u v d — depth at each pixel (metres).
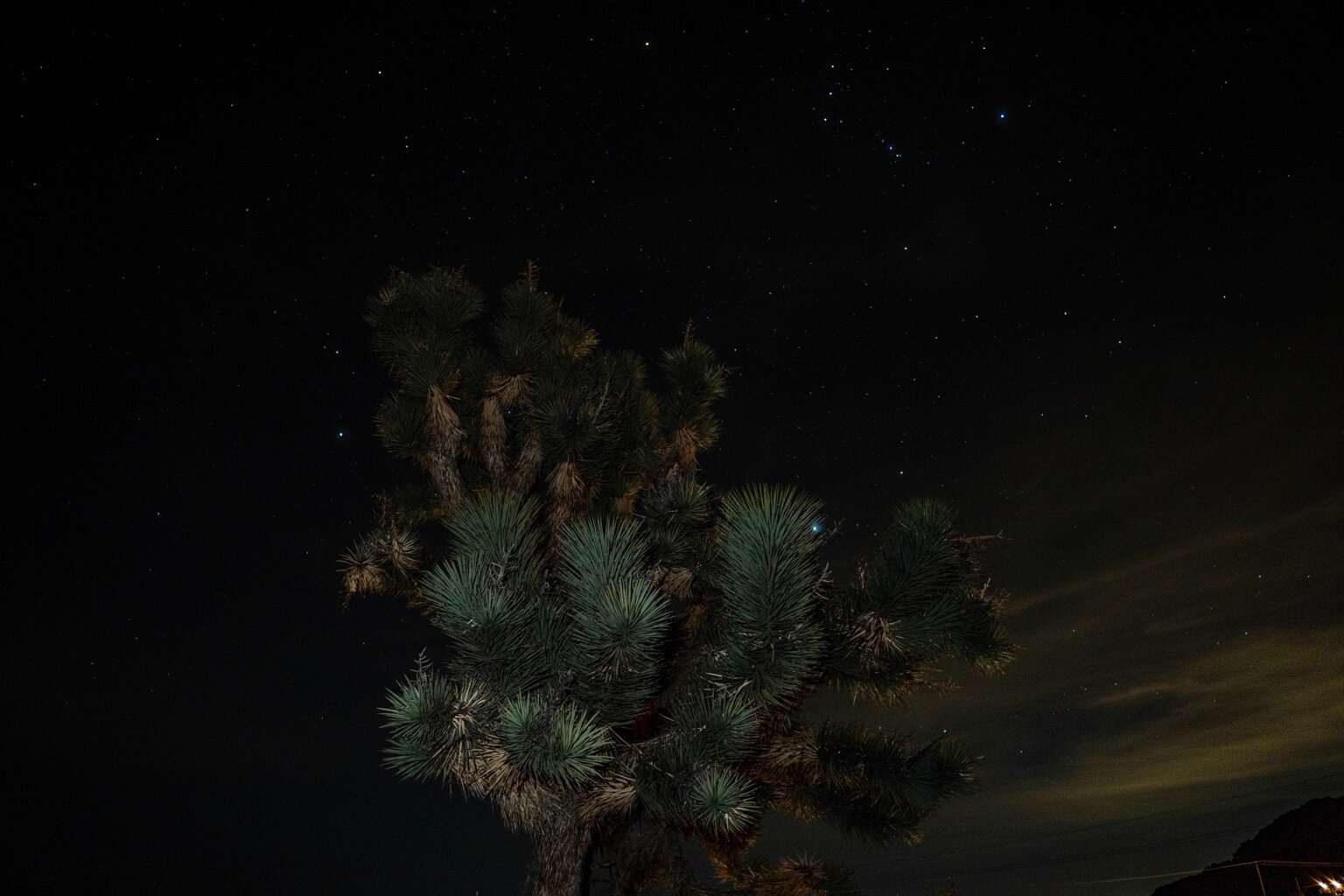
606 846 6.22
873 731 5.99
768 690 4.48
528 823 5.08
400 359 7.07
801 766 5.74
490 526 4.46
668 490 5.98
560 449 6.58
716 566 5.46
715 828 4.79
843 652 5.09
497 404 6.98
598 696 4.31
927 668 5.53
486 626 4.14
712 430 7.33
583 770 4.02
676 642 5.84
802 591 4.35
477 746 4.20
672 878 5.97
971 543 5.66
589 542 4.31
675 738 4.55
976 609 5.32
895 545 5.18
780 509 4.39
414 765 4.09
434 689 4.07
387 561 6.22
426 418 6.82
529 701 4.14
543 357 7.17
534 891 4.98
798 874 5.93
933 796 5.64
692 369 7.35
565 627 4.39
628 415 7.39
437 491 6.82
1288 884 14.55
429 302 7.29
